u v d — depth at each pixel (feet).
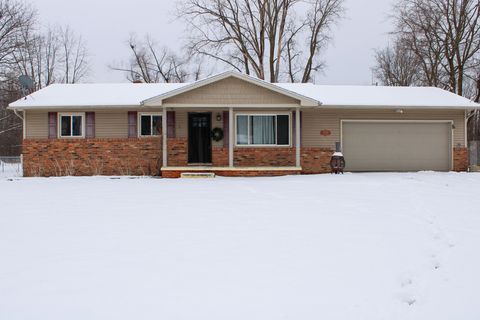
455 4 94.38
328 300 16.25
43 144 64.64
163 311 15.35
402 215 30.66
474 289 17.53
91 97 66.28
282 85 75.10
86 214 31.55
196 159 66.85
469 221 28.73
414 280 18.38
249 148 64.34
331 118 66.03
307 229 26.61
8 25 90.07
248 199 37.81
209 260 20.75
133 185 48.91
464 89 117.80
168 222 28.78
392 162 66.95
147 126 65.62
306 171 64.64
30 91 91.97
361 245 23.12
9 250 22.53
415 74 127.85
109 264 20.21
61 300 16.25
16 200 38.06
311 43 118.01
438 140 67.51
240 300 16.20
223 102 59.41
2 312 15.31
